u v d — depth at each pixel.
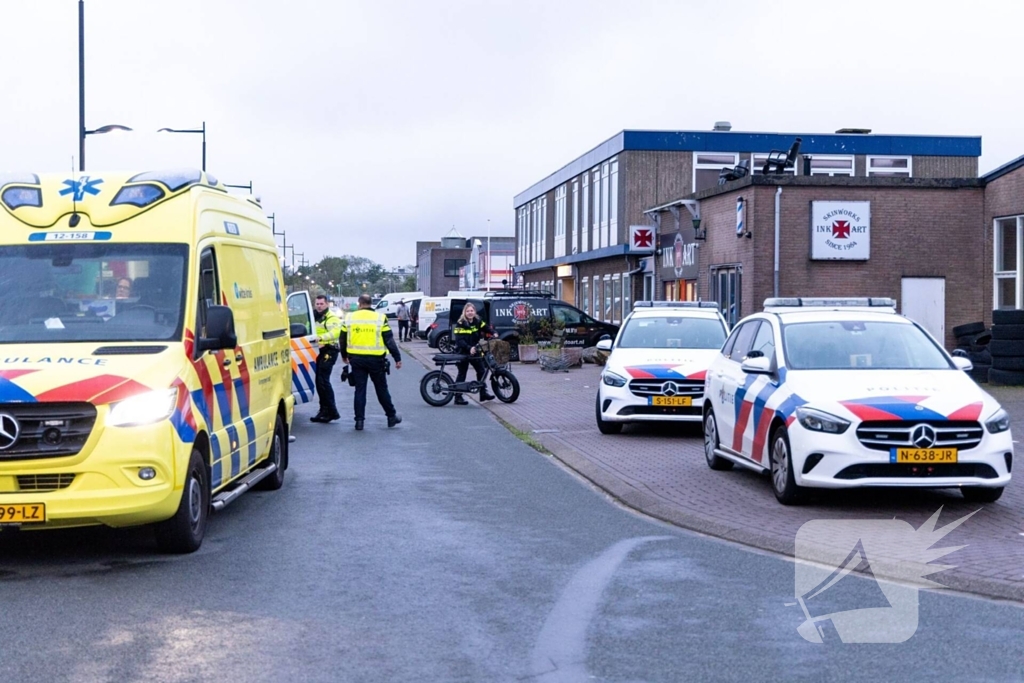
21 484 7.30
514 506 10.20
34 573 7.52
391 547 8.34
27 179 8.96
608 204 43.69
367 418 18.47
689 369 15.27
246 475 10.09
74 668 5.47
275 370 11.07
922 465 9.28
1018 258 24.31
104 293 8.40
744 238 25.95
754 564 7.81
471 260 91.75
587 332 34.81
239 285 9.86
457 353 20.88
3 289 8.41
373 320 16.70
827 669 5.47
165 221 8.74
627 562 7.87
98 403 7.39
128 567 7.68
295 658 5.64
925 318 25.64
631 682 5.28
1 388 7.32
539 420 17.86
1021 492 10.52
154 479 7.46
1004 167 24.58
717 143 41.53
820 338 10.84
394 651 5.76
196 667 5.49
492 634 6.07
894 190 25.47
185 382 7.96
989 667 5.51
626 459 13.21
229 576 7.42
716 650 5.79
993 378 21.23
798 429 9.60
